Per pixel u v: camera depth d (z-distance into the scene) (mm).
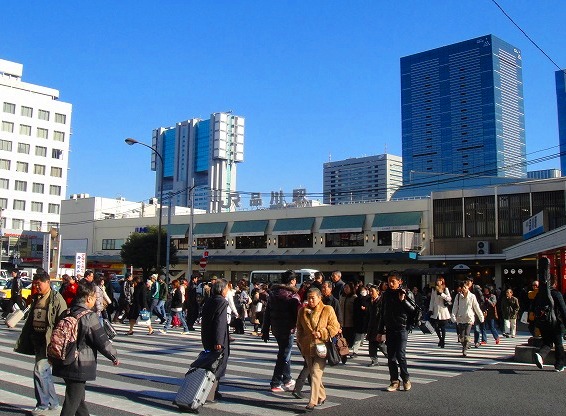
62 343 6070
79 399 6207
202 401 7543
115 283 28156
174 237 56094
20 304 21875
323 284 11398
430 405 8008
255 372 10938
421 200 43562
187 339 17469
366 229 45656
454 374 11008
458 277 40031
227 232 53344
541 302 11539
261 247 51312
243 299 24781
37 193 90062
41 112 91750
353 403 8164
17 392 8758
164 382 9711
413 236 42562
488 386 9578
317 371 7902
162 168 37312
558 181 38812
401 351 9148
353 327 12781
